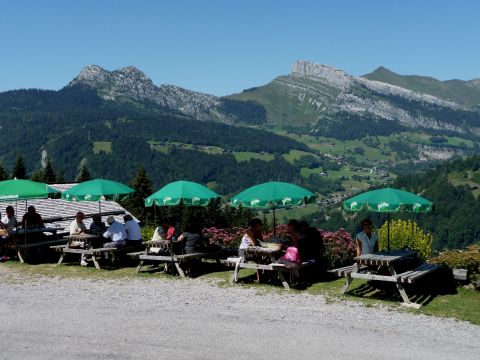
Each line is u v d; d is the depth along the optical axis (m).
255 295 10.89
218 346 7.69
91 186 15.29
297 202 12.79
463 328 8.58
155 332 8.37
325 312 9.52
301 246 12.37
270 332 8.34
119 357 7.31
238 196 13.11
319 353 7.39
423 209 10.93
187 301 10.38
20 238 16.44
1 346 7.84
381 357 7.23
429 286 11.70
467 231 126.50
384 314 9.38
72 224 15.54
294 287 11.67
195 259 14.57
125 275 13.23
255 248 11.93
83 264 14.53
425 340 7.96
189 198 13.64
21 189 14.89
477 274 11.95
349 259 15.26
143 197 71.94
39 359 7.30
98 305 10.12
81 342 7.94
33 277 13.07
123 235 14.79
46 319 9.17
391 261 10.39
